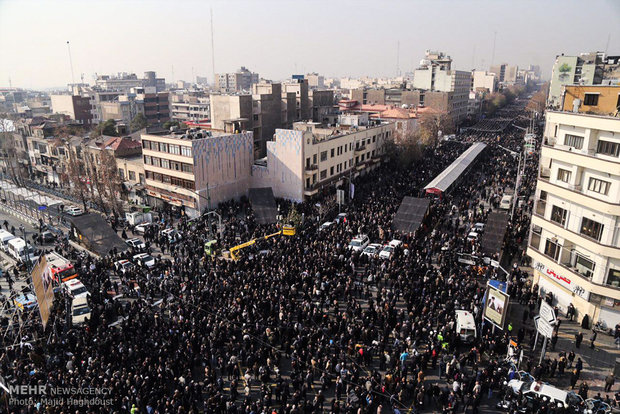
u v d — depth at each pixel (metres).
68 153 73.06
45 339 27.47
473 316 28.86
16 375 23.31
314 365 23.73
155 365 23.42
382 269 35.50
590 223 29.55
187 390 22.30
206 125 89.94
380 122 87.94
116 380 21.73
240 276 33.41
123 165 64.81
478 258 37.28
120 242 42.50
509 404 22.61
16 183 71.56
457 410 22.75
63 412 19.95
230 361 24.20
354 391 22.73
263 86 94.88
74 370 23.05
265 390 22.67
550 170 33.31
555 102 116.88
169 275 34.16
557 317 31.12
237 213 55.00
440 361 25.62
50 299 29.16
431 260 39.69
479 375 23.55
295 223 45.66
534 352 27.53
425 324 28.28
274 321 28.09
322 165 62.59
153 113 137.00
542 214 34.09
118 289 35.31
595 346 28.12
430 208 49.81
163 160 57.56
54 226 52.84
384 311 29.09
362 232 44.81
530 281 36.28
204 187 55.94
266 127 87.12
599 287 28.83
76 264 39.28
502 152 93.94
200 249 40.03
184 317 28.00
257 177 63.19
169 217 55.75
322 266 34.94
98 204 57.94
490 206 55.59
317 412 22.41
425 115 114.06
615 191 27.64
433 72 152.25
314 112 104.38
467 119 162.25
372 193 58.81
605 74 100.62
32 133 85.56
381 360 25.72
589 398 22.52
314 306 29.69
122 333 26.55
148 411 20.56
